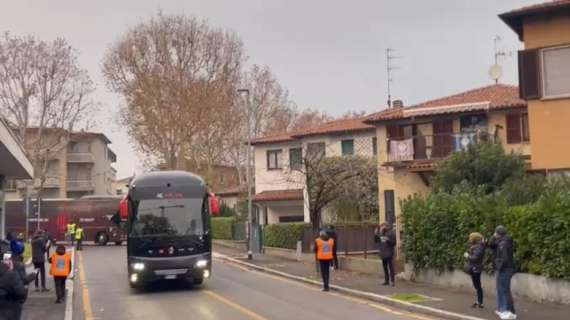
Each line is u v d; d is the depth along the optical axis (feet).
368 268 85.76
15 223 187.93
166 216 73.56
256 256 126.31
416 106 123.44
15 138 79.66
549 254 54.03
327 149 164.96
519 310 50.88
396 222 112.57
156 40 187.52
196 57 188.65
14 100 184.96
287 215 180.86
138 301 66.85
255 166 186.91
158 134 185.47
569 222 52.03
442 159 99.86
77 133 224.33
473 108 112.27
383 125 123.75
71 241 167.53
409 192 114.32
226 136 197.47
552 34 72.95
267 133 225.35
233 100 194.39
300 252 114.11
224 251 143.43
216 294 70.64
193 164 189.78
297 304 61.26
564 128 72.08
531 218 56.03
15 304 34.40
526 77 74.13
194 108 186.39
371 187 136.56
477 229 63.16
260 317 53.57
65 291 70.69
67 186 289.33
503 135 111.65
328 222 134.31
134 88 186.39
